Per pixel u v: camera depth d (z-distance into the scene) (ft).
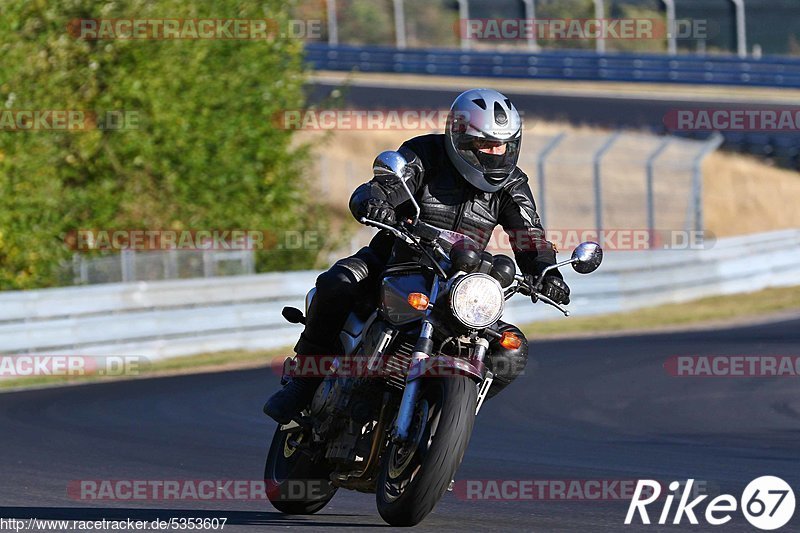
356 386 60.29
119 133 235.20
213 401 130.21
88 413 121.19
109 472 82.84
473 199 62.03
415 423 59.00
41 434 104.99
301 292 199.52
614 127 458.50
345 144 445.78
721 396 128.47
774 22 554.46
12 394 143.23
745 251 266.57
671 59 523.29
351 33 554.46
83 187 236.63
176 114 239.30
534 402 125.29
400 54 528.63
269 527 60.85
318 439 63.05
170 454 92.43
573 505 68.44
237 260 211.41
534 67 526.57
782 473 79.56
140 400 132.16
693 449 93.40
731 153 460.14
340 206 397.80
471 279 55.26
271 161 261.65
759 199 437.17
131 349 175.83
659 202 399.03
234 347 188.75
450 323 56.80
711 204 425.69
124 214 240.12
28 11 229.04
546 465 85.20
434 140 62.34
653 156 275.18
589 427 108.06
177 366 172.14
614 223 384.88
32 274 214.69
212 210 246.88
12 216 213.87
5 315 163.32
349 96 461.37
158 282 180.65
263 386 143.13
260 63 260.21
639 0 545.03
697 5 546.26
